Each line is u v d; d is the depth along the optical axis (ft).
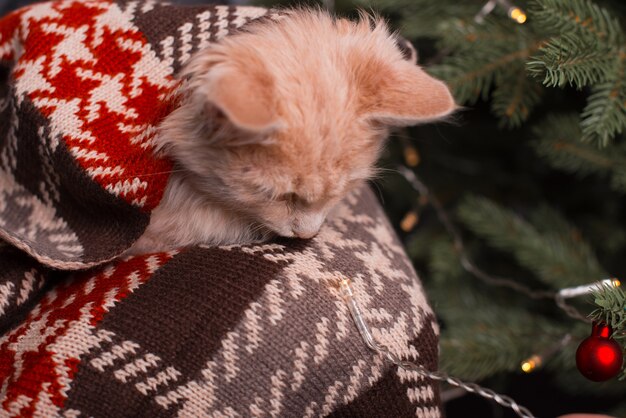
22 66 1.36
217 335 1.18
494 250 2.06
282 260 1.27
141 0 1.46
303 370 1.19
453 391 1.65
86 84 1.31
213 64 1.23
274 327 1.19
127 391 1.17
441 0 1.71
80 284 1.32
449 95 1.32
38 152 1.34
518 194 2.08
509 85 1.58
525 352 1.62
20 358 1.21
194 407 1.17
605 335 1.24
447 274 1.87
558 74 1.33
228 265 1.26
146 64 1.32
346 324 1.21
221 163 1.28
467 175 2.09
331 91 1.29
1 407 1.18
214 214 1.41
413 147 2.02
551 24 1.42
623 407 1.70
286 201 1.34
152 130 1.30
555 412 2.10
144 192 1.31
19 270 1.33
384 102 1.31
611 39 1.43
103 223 1.37
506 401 1.18
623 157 1.68
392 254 1.40
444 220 1.87
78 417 1.16
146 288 1.24
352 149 1.32
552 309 1.99
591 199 2.04
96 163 1.28
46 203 1.42
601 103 1.38
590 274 1.69
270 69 1.25
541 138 1.72
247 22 1.35
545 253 1.72
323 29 1.36
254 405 1.17
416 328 1.27
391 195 2.15
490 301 1.91
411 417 1.23
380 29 1.44
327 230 1.40
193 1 1.96
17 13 1.47
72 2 1.43
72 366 1.17
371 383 1.21
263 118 1.16
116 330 1.19
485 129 2.00
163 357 1.17
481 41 1.57
